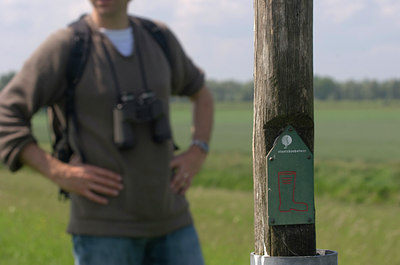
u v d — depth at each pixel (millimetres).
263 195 2018
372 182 16812
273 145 2002
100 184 2834
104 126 2857
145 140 2904
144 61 2986
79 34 2906
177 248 3014
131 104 2855
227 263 6098
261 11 2010
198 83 3355
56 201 12227
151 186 2904
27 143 2875
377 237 7453
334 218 8953
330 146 31188
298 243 1999
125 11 2980
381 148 29188
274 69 1986
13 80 2916
